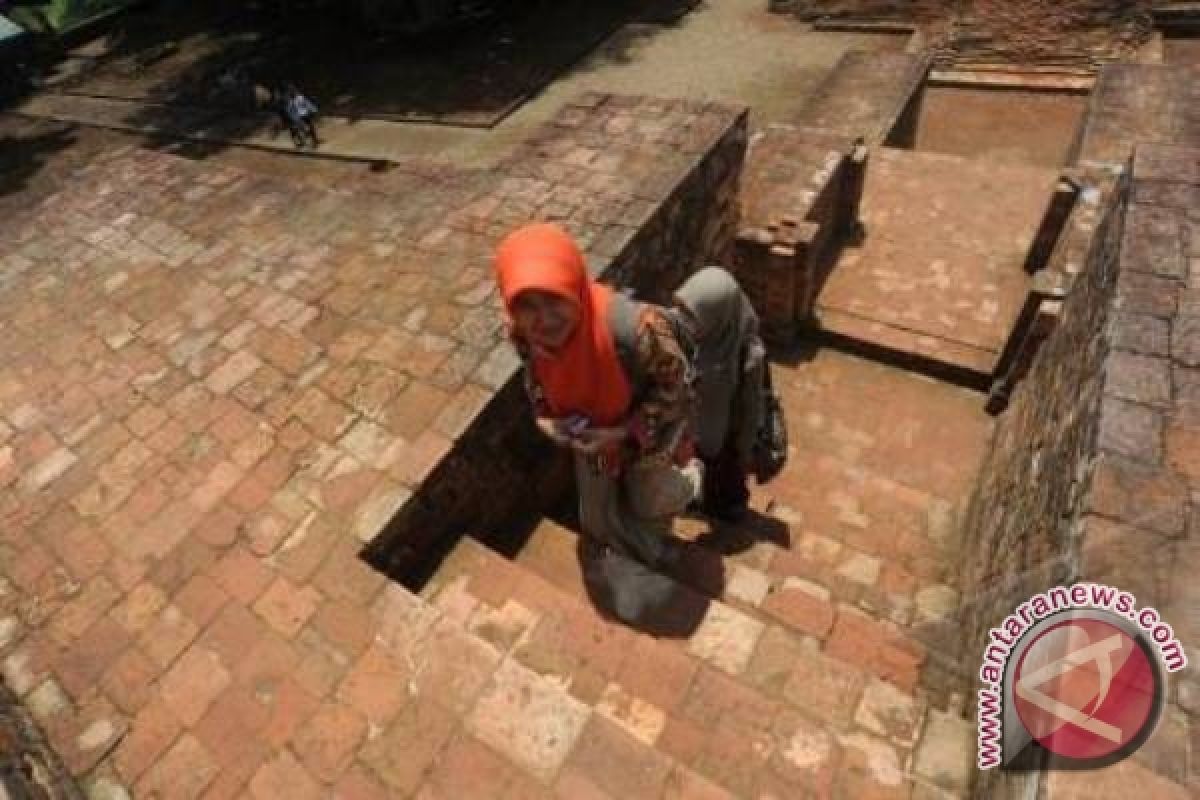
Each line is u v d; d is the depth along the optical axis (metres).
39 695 3.08
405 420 3.76
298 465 3.69
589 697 2.87
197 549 3.45
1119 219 3.13
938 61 13.88
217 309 4.78
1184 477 2.04
